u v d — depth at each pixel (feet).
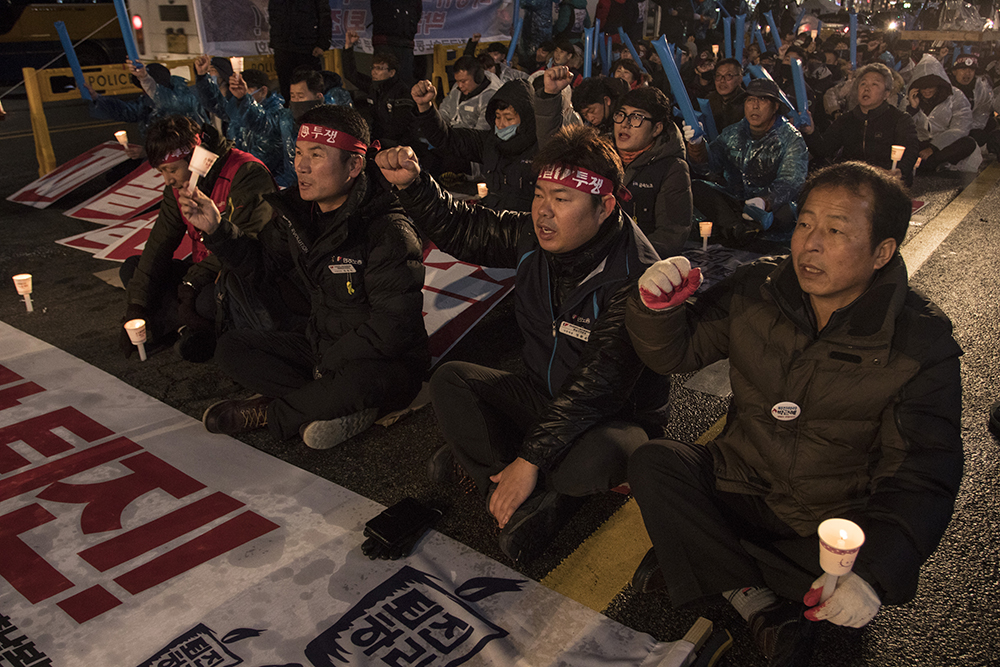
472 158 17.37
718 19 48.85
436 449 9.71
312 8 23.91
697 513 6.15
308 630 6.59
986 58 40.75
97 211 20.38
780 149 18.20
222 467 9.26
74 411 10.63
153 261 12.30
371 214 9.19
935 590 7.11
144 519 8.23
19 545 7.82
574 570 7.45
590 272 7.39
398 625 6.63
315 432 9.20
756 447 6.24
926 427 5.40
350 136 8.75
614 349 7.07
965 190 23.47
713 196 17.79
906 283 5.60
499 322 13.76
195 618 6.77
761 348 6.04
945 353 5.46
